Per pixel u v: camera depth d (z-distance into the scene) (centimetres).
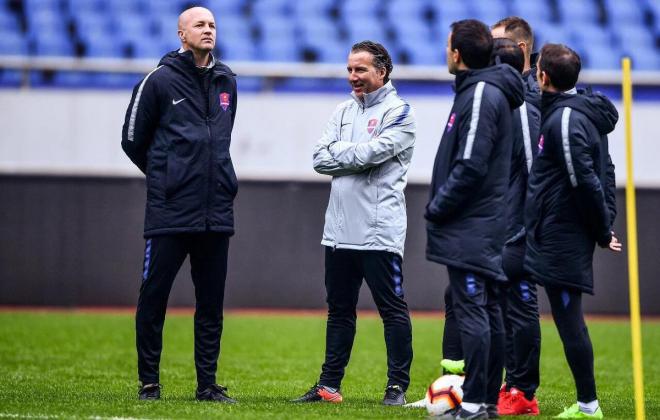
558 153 2061
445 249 2006
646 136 5212
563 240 2083
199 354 2361
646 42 7175
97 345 3800
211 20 2323
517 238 2270
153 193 2306
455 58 2045
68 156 5194
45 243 5144
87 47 6794
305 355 3672
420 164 5209
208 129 2314
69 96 5216
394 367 2395
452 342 2400
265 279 5209
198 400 2341
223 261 2353
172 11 7044
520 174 2302
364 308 5341
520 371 2256
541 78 2108
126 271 5162
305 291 5216
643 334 4509
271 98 5272
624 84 2022
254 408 2195
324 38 6969
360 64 2405
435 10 7206
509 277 2261
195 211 2284
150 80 2306
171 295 5216
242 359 3541
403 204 2416
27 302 5144
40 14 6925
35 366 3172
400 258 2395
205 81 2331
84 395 2447
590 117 2081
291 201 5219
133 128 2319
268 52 6819
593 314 5209
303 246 5216
